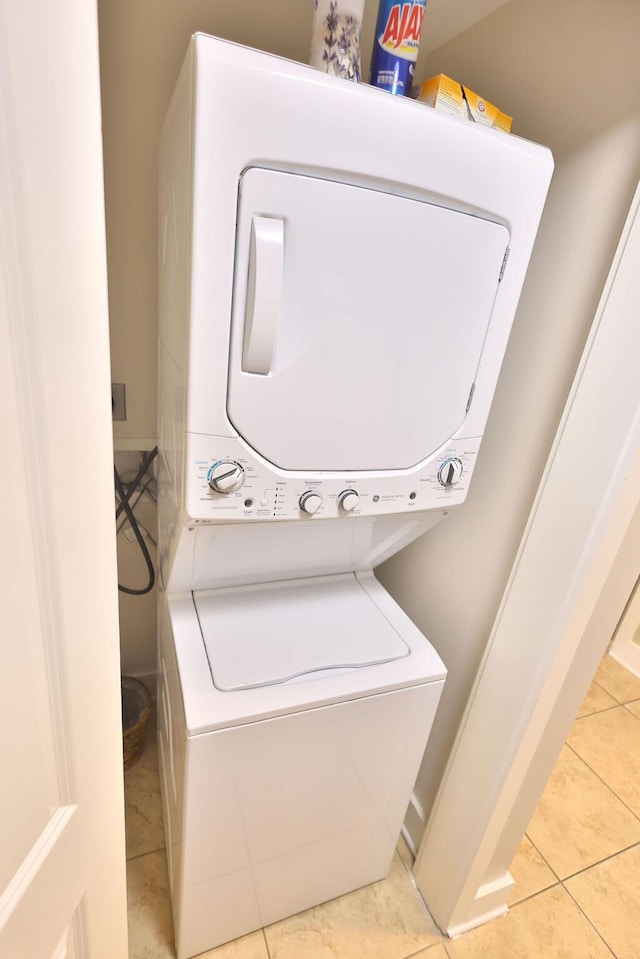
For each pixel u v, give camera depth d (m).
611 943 1.37
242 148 0.62
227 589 1.13
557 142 0.94
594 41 0.85
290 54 1.12
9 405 0.38
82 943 0.69
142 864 1.38
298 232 0.69
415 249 0.77
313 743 0.99
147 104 1.06
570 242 0.93
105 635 0.58
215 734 0.87
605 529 0.88
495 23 1.04
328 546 1.10
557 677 1.02
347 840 1.23
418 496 0.97
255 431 0.77
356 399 0.83
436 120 0.70
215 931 1.21
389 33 0.80
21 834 0.49
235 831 1.03
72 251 0.42
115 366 1.25
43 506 0.44
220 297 0.68
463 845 1.23
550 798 1.76
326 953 1.27
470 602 1.23
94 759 0.61
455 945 1.32
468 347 0.89
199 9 1.02
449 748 1.36
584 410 0.87
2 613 0.41
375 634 1.10
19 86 0.34
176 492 0.88
